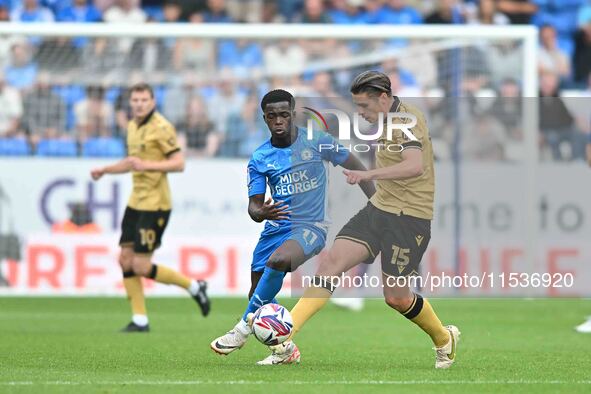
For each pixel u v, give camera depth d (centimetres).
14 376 2505
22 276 5319
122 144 5850
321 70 6138
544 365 2861
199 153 5988
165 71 6041
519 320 4488
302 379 2452
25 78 5844
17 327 4044
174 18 7025
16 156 5456
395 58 6100
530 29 5416
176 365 2775
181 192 5341
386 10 7319
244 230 5362
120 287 5350
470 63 6100
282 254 2703
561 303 5462
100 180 5350
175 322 4284
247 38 5472
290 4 7219
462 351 3266
